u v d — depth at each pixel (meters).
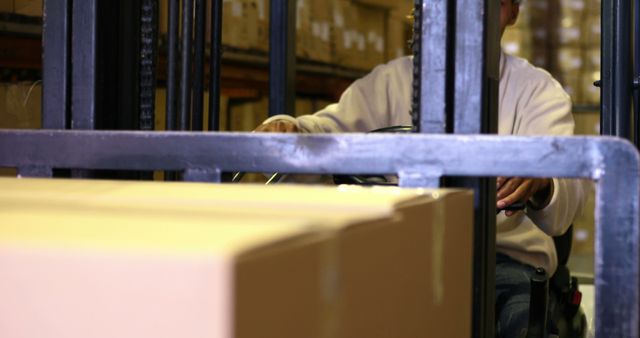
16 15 2.97
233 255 0.55
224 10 4.02
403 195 1.01
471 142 1.21
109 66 1.61
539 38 5.54
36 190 1.07
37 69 3.20
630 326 1.14
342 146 1.25
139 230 0.66
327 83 5.29
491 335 1.52
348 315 0.75
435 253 1.06
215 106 2.33
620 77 2.10
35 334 0.59
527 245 2.65
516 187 1.95
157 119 3.55
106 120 1.60
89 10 1.55
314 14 4.79
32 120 2.76
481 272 1.40
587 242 5.64
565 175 1.18
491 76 1.47
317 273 0.68
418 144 1.23
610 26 2.13
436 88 1.38
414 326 0.98
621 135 2.11
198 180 1.30
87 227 0.68
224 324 0.54
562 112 2.64
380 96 2.82
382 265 0.84
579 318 2.63
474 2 1.38
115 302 0.57
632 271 1.14
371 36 5.45
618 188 1.15
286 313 0.62
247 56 4.21
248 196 0.99
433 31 1.38
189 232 0.65
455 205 1.15
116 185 1.15
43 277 0.59
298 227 0.70
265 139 1.28
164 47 3.52
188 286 0.55
